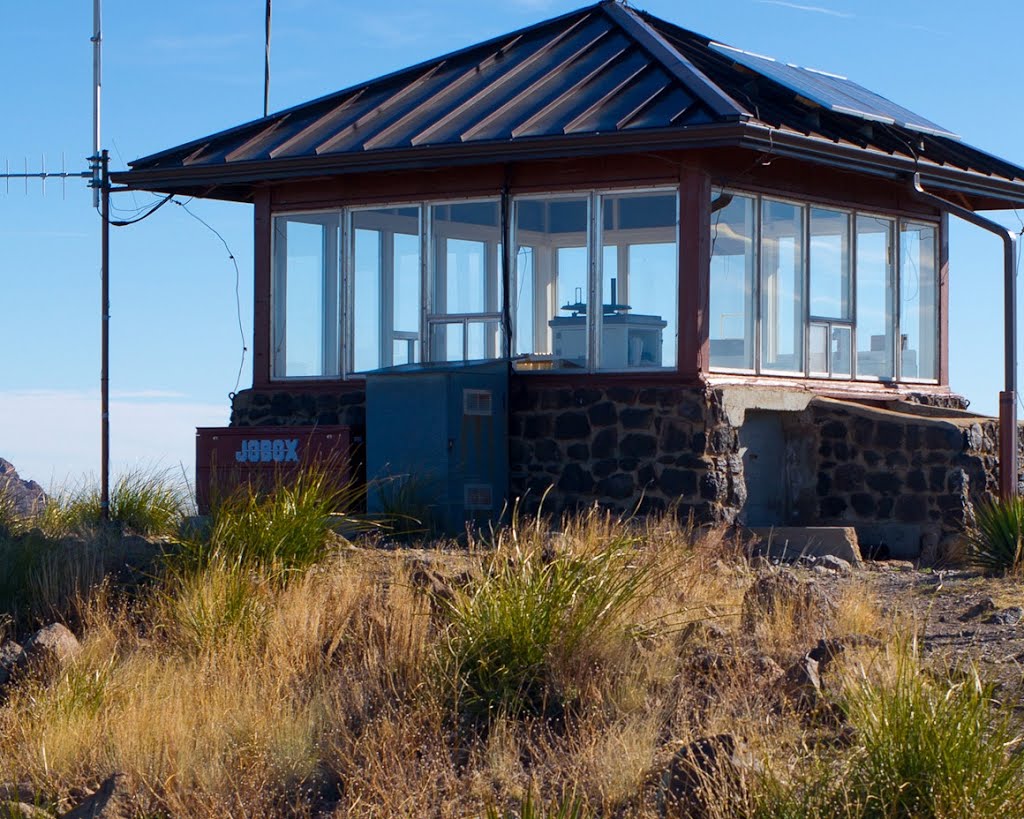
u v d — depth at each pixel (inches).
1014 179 862.5
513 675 382.3
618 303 730.2
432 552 573.0
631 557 463.2
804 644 409.7
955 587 543.2
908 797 274.8
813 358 785.6
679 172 713.6
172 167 785.6
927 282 870.4
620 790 308.7
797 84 743.1
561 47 823.7
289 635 438.6
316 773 345.7
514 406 748.6
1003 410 733.3
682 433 703.1
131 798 331.0
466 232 772.0
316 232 815.1
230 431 765.3
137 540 611.5
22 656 434.3
